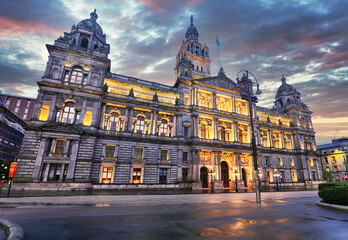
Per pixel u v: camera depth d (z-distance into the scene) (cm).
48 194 2542
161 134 4694
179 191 3572
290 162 6378
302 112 7200
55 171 3375
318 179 6469
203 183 4788
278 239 775
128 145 4125
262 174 5569
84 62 4022
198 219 1119
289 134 6762
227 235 820
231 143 5228
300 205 1731
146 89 4822
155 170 4253
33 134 3319
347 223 1053
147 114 4616
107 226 938
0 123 6544
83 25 4441
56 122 3525
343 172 8312
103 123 4144
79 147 3559
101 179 3822
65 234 800
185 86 5144
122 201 1847
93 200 1881
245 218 1158
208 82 5447
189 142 4662
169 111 4781
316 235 831
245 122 5666
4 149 6838
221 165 5166
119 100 4300
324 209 1520
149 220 1080
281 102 7881
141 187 3747
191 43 7888
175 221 1063
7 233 775
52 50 3847
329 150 9000
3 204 1584
